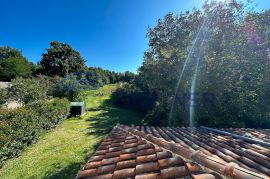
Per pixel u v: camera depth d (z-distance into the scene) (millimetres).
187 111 11992
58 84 27562
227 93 11367
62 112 18172
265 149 3555
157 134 5305
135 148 3426
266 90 11367
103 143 4406
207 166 2146
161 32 14336
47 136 14547
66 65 57688
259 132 5715
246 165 2729
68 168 9570
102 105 28891
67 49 60625
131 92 26344
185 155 2520
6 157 9953
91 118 20750
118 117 21422
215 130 6055
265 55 11492
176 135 5211
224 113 11438
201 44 12055
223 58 11336
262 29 11805
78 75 43625
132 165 2771
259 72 11398
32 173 9102
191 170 2199
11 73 48656
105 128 16828
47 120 15094
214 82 11070
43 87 24719
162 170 2342
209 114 11484
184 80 11984
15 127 10789
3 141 9477
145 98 22469
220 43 11742
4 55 58625
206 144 3961
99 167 2953
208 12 12539
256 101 11492
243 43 11641
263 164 2744
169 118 12930
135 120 20188
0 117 11125
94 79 45969
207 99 11633
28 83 21781
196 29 12672
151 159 2770
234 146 3768
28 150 11844
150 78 14023
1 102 18281
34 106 14820
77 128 16797
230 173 1881
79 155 11086
